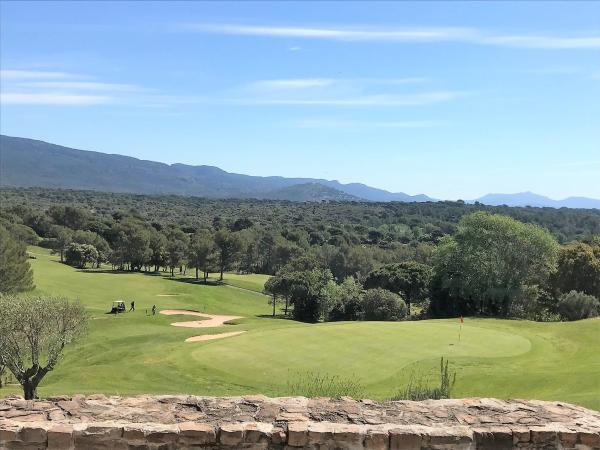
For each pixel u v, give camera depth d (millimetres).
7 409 7523
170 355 28719
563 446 7137
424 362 24828
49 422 6996
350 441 6914
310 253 96688
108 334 40031
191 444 6855
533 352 27453
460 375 22469
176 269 108812
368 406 7953
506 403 8211
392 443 6926
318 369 24266
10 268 46188
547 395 18047
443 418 7555
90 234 101062
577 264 56656
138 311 54094
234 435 6875
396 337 30062
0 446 6758
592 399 16094
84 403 7805
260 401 8023
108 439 6840
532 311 53938
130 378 24656
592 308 50281
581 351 27844
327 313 61688
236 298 75188
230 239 91062
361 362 25188
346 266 98812
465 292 53594
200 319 51438
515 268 53031
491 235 52938
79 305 23266
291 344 28688
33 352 21422
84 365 28984
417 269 66062
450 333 31438
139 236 92500
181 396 8172
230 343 29547
